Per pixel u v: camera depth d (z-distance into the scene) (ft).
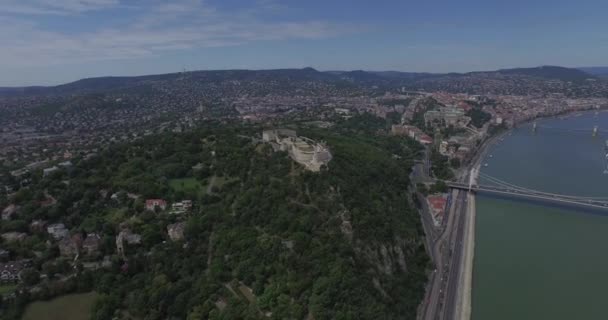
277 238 585.22
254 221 648.79
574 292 643.86
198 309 499.92
